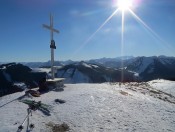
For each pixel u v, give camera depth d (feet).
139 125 55.62
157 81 150.92
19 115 48.24
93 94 73.72
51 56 87.81
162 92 112.57
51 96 69.05
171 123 62.85
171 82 143.95
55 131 45.27
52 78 87.81
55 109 56.75
